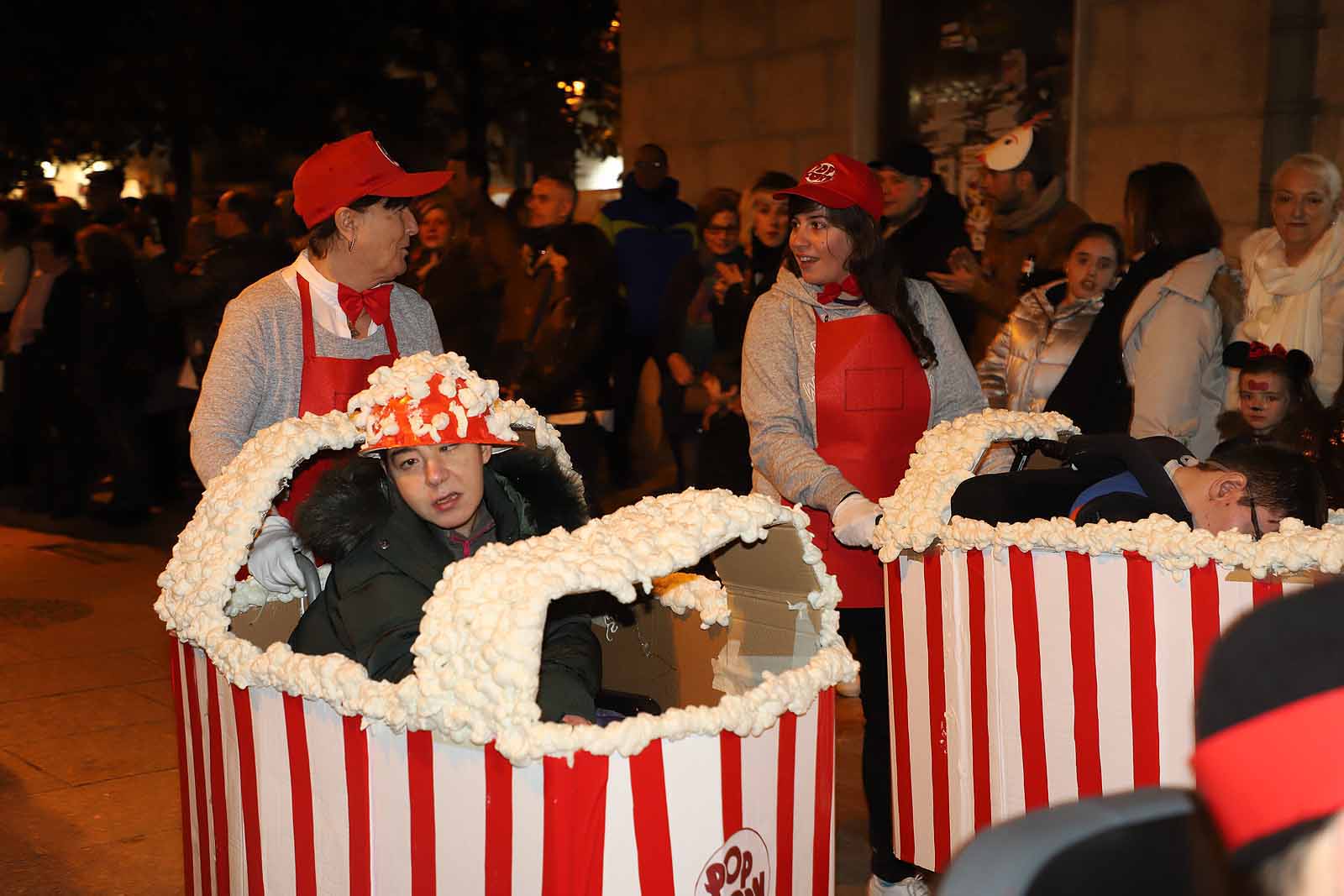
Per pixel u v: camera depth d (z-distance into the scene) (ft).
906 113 26.16
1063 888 3.81
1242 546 7.80
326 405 10.29
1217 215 20.94
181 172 48.73
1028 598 8.79
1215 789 2.94
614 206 24.34
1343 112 19.42
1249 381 14.60
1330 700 2.79
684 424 22.13
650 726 6.37
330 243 10.34
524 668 6.23
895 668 9.85
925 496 9.43
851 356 10.93
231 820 7.79
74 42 48.47
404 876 6.85
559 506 8.69
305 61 46.47
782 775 7.04
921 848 9.80
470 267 22.57
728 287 20.81
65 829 12.77
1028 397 16.39
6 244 30.12
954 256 18.12
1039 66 23.65
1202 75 20.93
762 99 28.60
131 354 27.02
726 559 8.19
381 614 7.73
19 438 29.25
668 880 6.55
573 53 47.09
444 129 49.24
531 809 6.35
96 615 20.74
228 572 7.85
